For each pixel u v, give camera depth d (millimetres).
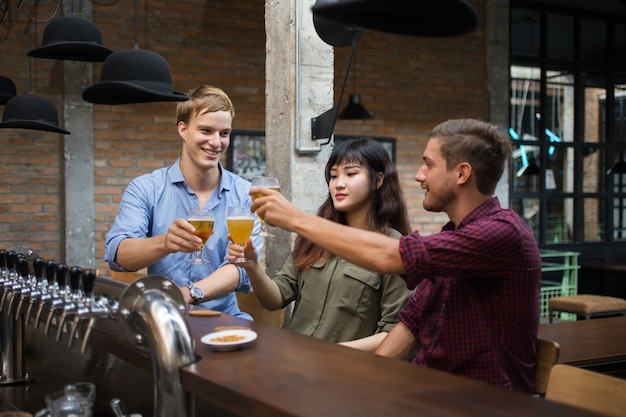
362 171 2395
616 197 9062
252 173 7078
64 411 1884
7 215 6203
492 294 1809
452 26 1427
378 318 2400
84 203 6387
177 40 6738
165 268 2740
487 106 8281
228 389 1324
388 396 1276
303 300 2484
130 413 2105
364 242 1730
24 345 2594
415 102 7953
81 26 3805
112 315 1746
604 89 8961
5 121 4609
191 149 2723
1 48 6152
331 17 1381
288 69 3697
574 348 3254
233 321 2014
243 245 2246
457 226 1876
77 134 6344
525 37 8516
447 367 1874
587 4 8570
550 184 8641
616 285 7898
